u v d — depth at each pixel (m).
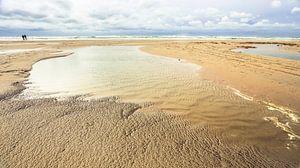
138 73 15.09
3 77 13.41
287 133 6.97
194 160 5.53
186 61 20.12
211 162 5.46
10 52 26.11
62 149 5.90
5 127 7.10
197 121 7.74
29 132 6.78
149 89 11.34
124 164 5.33
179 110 8.69
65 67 17.25
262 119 7.93
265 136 6.78
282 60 19.67
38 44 40.09
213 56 22.67
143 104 9.28
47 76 14.09
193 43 41.25
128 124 7.41
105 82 12.66
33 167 5.21
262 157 5.72
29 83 12.38
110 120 7.69
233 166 5.33
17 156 5.61
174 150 5.95
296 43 45.56
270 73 14.66
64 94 10.50
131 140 6.40
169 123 7.55
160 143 6.27
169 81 12.91
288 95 10.35
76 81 12.89
